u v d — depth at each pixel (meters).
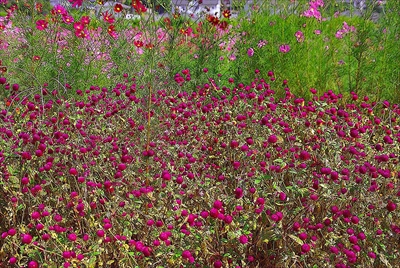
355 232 2.14
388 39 5.00
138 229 2.25
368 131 3.49
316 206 2.29
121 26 5.08
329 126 3.21
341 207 2.30
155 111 3.59
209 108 3.50
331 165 2.47
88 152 2.66
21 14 4.98
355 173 2.36
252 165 2.60
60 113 3.09
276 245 2.28
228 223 1.95
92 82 4.73
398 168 2.68
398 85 4.91
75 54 4.79
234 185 2.64
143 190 2.16
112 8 5.14
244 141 2.79
